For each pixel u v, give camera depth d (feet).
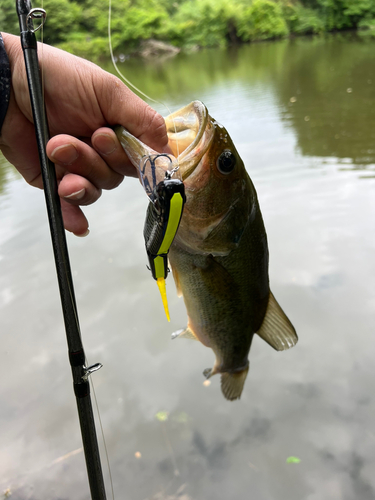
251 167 5.06
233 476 1.86
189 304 1.19
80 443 2.08
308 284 3.02
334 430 2.01
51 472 1.94
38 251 3.76
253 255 1.18
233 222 1.06
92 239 3.92
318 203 4.13
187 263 1.11
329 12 26.63
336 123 6.32
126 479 1.90
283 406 2.16
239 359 1.34
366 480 1.78
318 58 14.70
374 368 2.31
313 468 1.85
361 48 15.96
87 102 0.87
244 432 2.06
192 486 1.84
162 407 2.23
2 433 2.15
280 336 1.33
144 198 4.70
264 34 27.55
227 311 1.22
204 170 0.97
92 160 0.87
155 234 0.74
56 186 0.75
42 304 3.10
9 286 3.31
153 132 0.90
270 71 12.91
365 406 2.10
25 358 2.63
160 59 23.35
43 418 2.22
